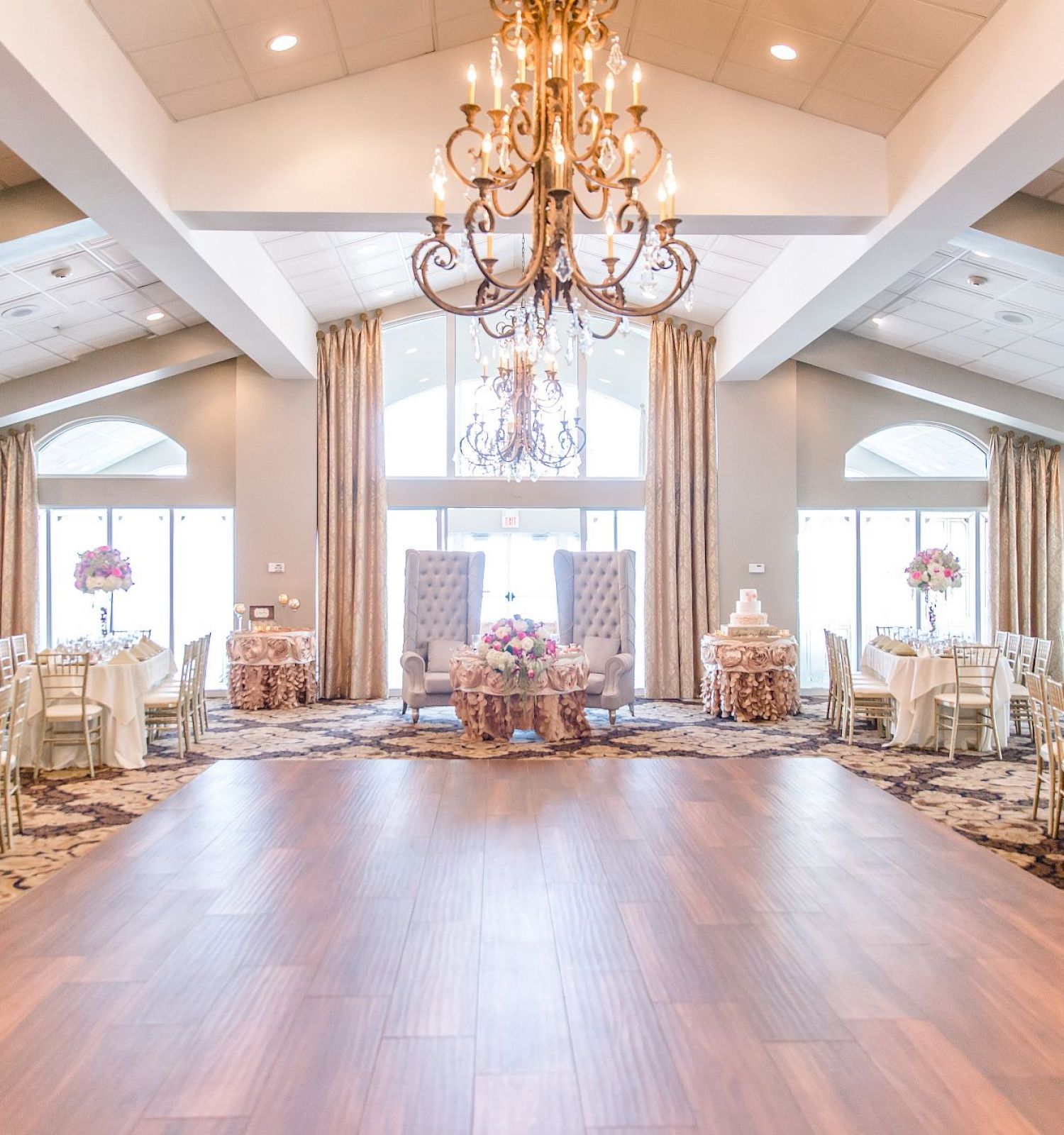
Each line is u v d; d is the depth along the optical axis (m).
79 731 7.39
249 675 10.33
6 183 6.42
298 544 11.21
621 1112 1.13
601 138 3.63
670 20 6.11
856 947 1.58
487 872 1.94
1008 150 5.30
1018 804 6.24
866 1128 1.10
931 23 5.38
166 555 11.66
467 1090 1.17
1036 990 1.43
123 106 5.56
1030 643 9.21
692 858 2.02
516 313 4.64
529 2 3.41
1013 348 9.94
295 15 5.64
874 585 11.98
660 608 11.49
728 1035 1.30
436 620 9.98
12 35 4.29
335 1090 1.17
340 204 6.45
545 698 8.35
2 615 11.05
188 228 6.71
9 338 9.38
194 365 10.90
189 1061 1.24
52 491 11.45
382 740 8.45
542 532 11.99
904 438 11.91
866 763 7.51
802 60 6.07
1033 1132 1.09
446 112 6.55
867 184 6.60
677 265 3.71
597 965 1.51
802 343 9.68
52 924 1.67
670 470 11.52
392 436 11.80
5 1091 1.18
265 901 1.78
